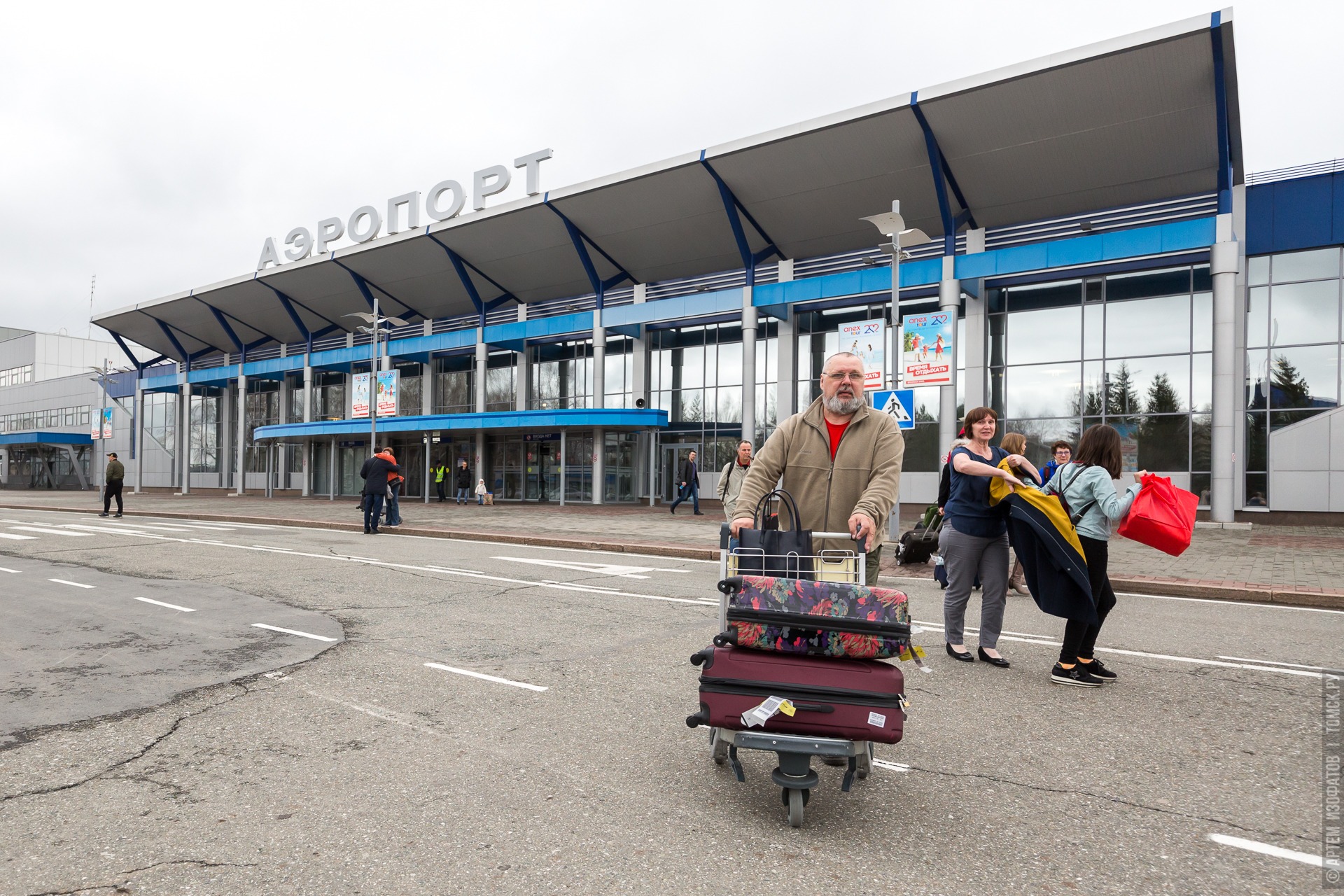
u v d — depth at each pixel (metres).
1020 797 3.57
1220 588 9.10
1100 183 20.30
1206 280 19.75
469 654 6.16
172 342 44.97
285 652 6.23
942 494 6.46
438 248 31.03
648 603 8.52
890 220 14.55
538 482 32.22
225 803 3.46
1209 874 2.88
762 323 26.81
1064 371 21.47
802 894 2.73
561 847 3.07
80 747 4.15
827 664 3.19
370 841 3.11
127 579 10.11
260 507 27.81
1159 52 16.94
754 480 3.97
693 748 4.16
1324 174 18.59
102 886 2.76
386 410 29.67
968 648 6.47
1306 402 18.73
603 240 27.92
